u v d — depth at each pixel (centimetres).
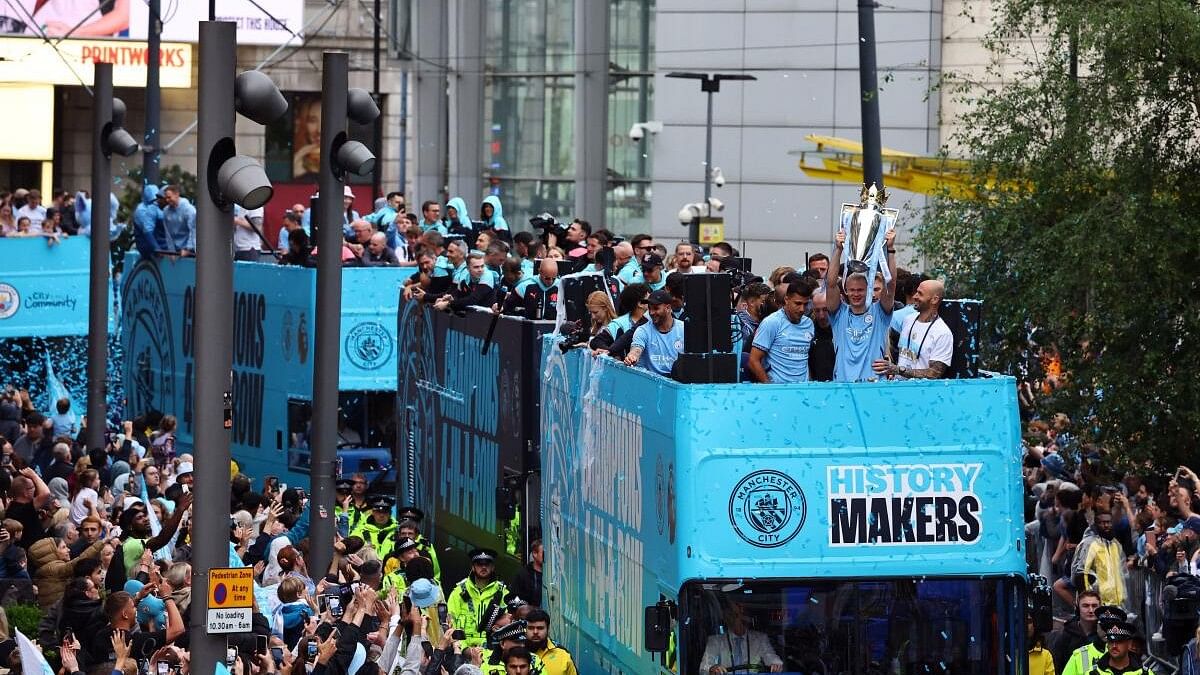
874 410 2619
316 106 12812
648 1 11175
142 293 6081
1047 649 3288
